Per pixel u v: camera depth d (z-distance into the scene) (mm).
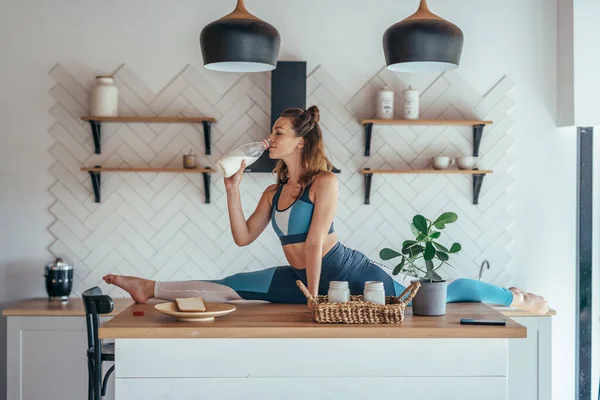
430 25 3326
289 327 2725
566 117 4906
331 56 4930
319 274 3266
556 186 5012
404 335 2732
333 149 4934
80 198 4906
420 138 4965
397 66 3625
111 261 4922
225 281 3609
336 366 2754
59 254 4910
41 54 4887
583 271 5016
